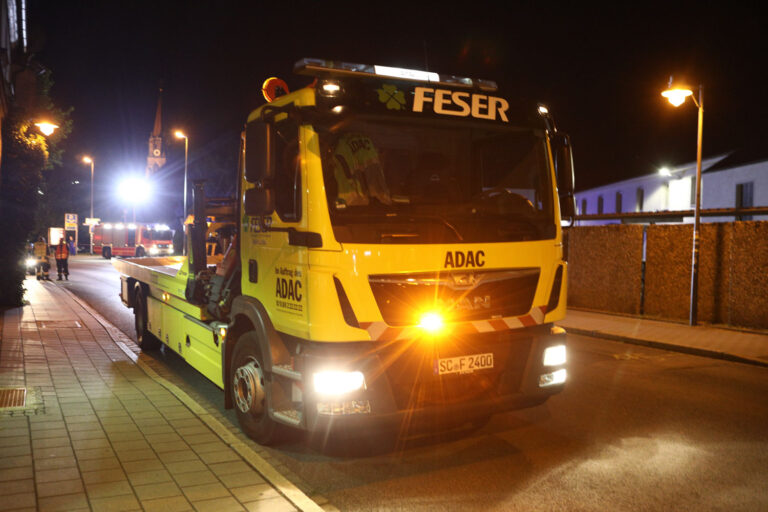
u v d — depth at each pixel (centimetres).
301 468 502
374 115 482
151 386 723
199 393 749
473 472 496
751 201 2542
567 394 755
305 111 463
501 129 530
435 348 475
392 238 466
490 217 507
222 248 699
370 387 455
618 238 1558
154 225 5184
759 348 1052
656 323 1376
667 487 468
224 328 605
